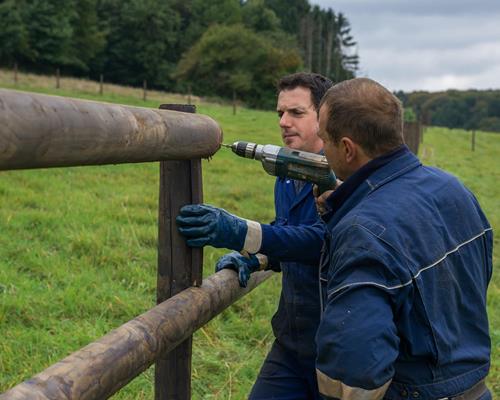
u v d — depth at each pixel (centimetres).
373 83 182
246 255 229
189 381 227
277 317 256
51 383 141
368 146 179
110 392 160
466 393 177
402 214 168
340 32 9488
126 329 174
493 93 11481
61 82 3025
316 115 242
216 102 4519
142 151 164
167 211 211
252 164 1297
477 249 187
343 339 154
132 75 6253
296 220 238
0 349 353
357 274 159
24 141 119
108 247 566
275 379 249
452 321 174
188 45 6694
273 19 7494
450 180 188
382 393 155
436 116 11031
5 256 512
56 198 735
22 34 4984
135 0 6131
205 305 213
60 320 410
